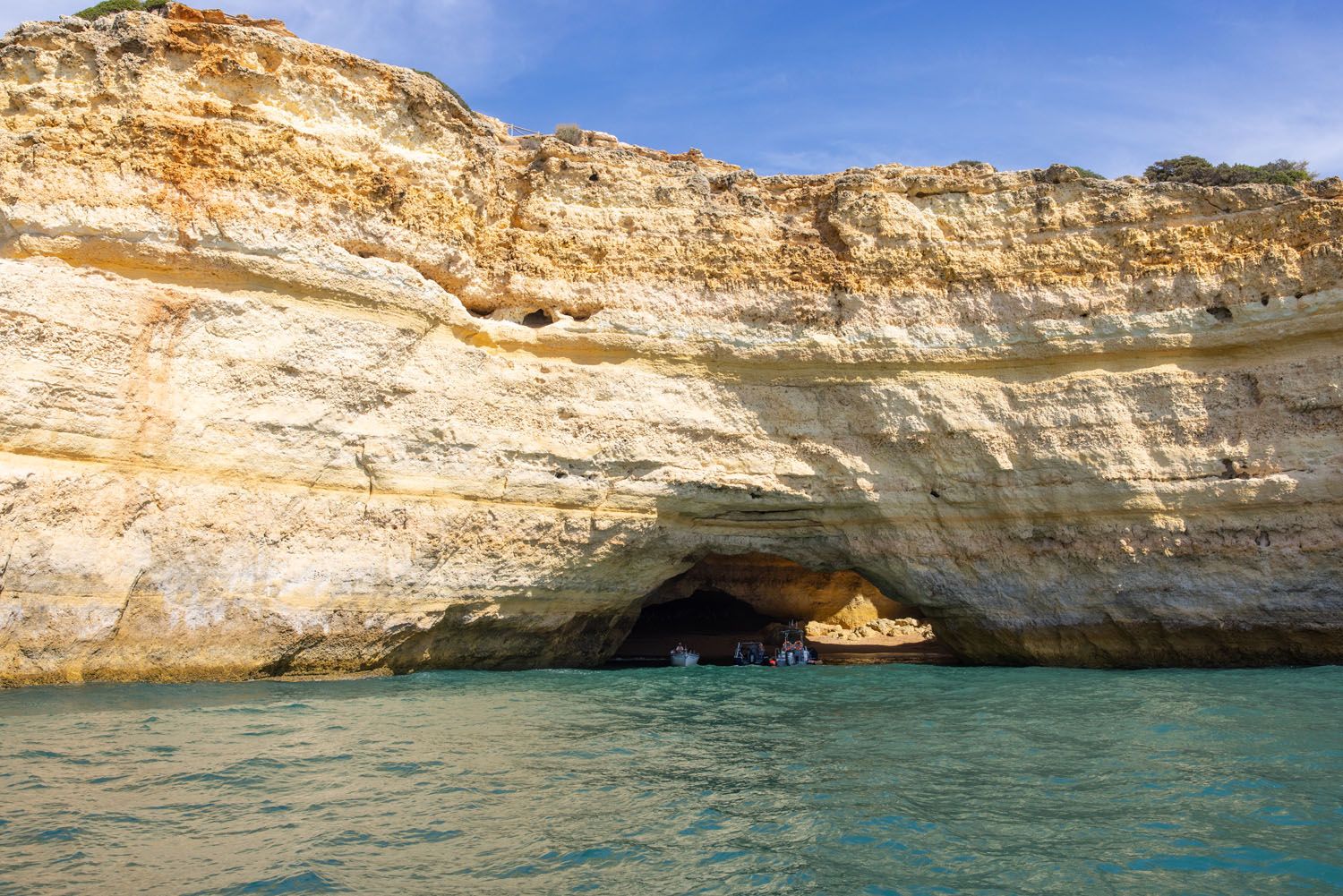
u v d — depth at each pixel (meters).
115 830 7.91
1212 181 34.16
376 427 17.30
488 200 20.33
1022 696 16.20
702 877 7.39
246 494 15.74
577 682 18.34
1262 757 11.20
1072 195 21.16
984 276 21.00
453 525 17.88
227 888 6.79
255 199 16.67
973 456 20.36
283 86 17.62
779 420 21.03
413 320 17.89
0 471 13.54
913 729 13.38
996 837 8.36
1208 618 19.16
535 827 8.48
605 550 19.95
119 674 14.44
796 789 9.95
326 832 8.09
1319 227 19.56
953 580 20.81
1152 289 20.14
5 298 14.21
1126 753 11.54
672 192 21.61
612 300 20.61
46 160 15.48
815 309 21.06
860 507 20.95
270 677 15.89
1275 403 19.25
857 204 21.58
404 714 13.53
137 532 14.66
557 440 19.44
